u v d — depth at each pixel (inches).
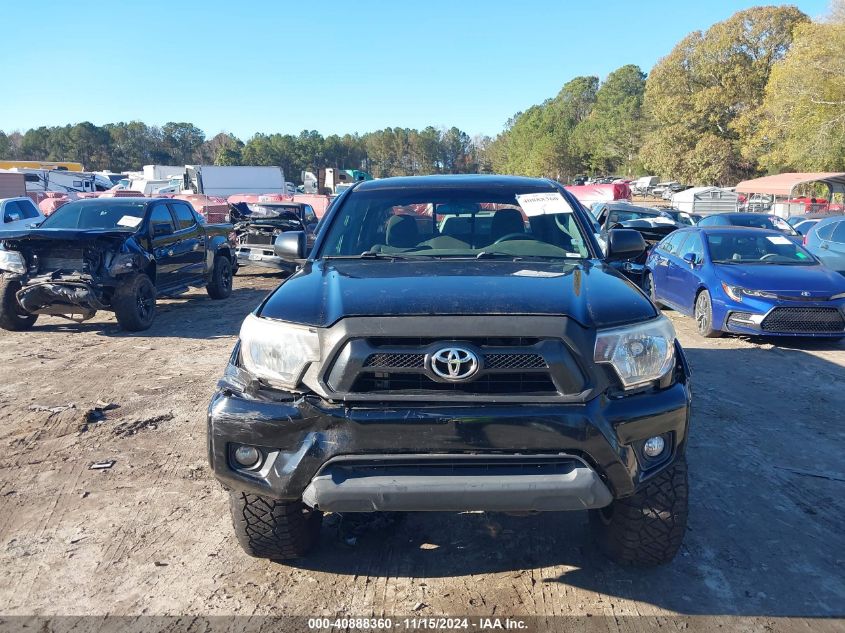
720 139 2474.2
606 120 4010.8
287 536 128.3
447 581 131.3
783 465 190.9
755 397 257.0
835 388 270.5
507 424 107.3
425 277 132.3
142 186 2086.6
